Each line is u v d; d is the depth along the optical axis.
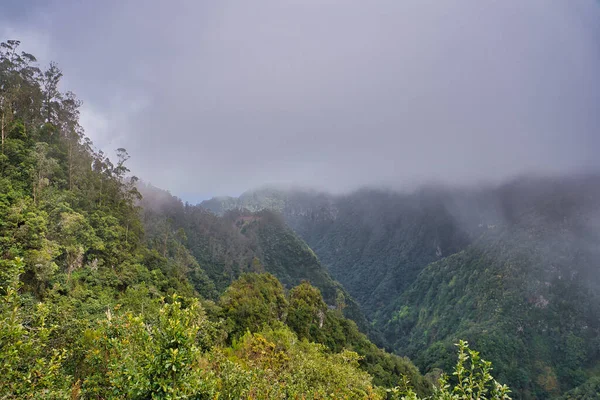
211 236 120.38
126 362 8.81
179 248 81.31
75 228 37.62
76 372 12.70
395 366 60.66
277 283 64.25
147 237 77.38
